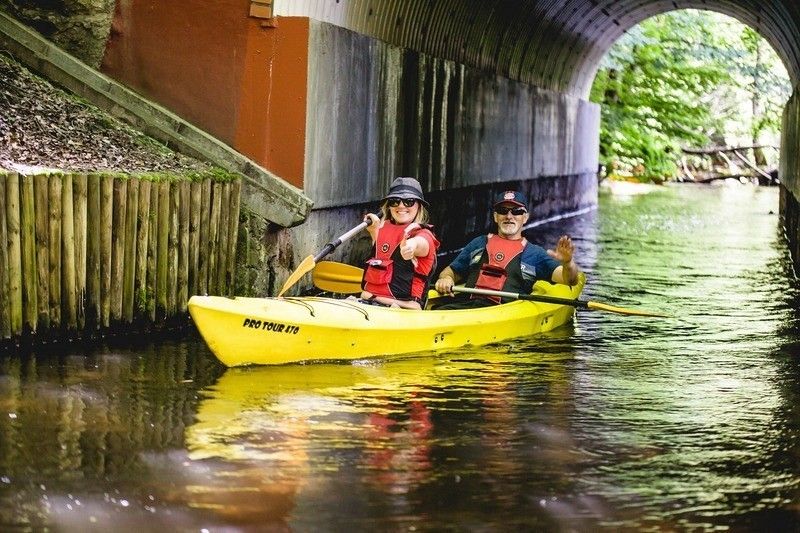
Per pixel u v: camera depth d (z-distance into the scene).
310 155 11.12
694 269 15.81
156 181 9.31
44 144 9.38
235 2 10.98
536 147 22.66
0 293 8.09
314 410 7.10
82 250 8.71
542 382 8.17
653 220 24.73
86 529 4.99
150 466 5.84
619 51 32.97
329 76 11.50
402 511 5.34
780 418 7.22
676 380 8.34
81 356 8.34
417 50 15.30
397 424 6.84
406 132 14.41
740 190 37.31
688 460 6.27
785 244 19.62
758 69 37.19
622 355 9.31
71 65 11.01
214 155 10.79
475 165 18.02
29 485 5.49
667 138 38.94
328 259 12.09
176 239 9.59
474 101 17.69
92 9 11.19
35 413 6.72
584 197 28.56
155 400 7.18
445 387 7.90
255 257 10.59
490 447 6.41
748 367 8.86
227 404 7.15
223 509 5.29
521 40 20.84
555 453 6.33
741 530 5.24
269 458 6.05
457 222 17.38
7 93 10.12
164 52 11.20
